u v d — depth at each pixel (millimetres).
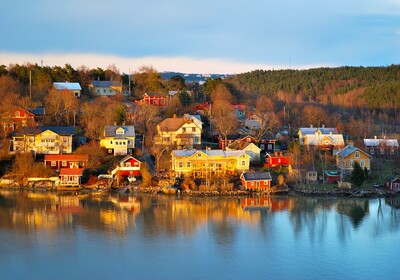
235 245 105312
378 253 101562
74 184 150625
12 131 177375
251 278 89938
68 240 107500
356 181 149000
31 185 152875
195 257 98750
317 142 183000
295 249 103375
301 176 154750
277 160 165750
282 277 90375
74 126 192125
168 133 180875
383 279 89625
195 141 182250
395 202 141000
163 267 94250
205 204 136750
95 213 126750
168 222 119812
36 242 106188
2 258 97938
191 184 149250
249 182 148750
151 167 161500
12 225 116438
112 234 111188
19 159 155375
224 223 119562
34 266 94562
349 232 114000
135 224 118062
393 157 183875
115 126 172500
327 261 97375
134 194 146625
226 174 155125
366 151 185875
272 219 123375
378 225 119312
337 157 165750
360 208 134500
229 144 179375
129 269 93312
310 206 135750
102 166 160500
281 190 149000
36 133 167000
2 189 150875
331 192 147250
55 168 158250
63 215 124562
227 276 90750
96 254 100062
